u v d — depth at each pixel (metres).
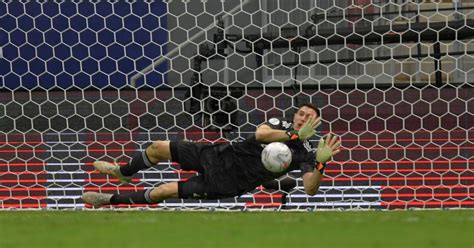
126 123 35.28
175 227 16.45
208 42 35.00
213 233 15.64
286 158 19.31
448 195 26.14
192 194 20.23
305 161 20.06
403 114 34.34
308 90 35.75
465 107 33.06
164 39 39.22
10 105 37.41
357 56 37.81
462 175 28.08
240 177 20.08
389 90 34.59
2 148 31.75
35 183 27.67
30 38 39.75
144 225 16.80
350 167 28.81
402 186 26.64
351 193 26.27
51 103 36.72
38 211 21.08
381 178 27.45
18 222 17.50
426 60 37.56
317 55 33.38
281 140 19.62
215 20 33.25
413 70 38.00
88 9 39.41
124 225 16.81
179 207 23.47
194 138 32.09
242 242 14.68
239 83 35.44
